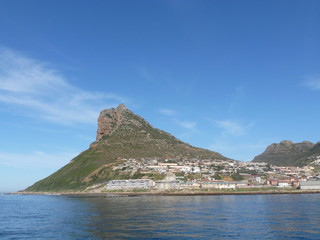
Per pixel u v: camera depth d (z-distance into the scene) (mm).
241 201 166125
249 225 79938
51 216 110312
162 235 68312
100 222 89750
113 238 66062
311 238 63781
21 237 69750
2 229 81375
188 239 64062
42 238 68125
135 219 94438
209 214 104562
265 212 108438
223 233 69750
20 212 129500
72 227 82062
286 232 70250
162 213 109875
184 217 97312
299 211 109875
